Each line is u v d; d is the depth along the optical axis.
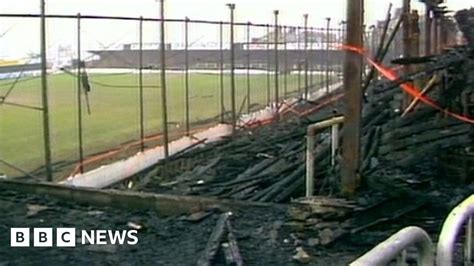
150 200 8.16
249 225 7.15
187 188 11.37
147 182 12.41
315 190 8.64
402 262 2.49
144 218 7.80
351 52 7.18
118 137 17.94
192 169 13.59
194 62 30.31
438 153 10.35
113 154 14.67
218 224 7.11
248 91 24.19
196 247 6.61
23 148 15.90
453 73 13.73
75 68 16.66
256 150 14.59
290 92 29.66
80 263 6.23
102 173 12.54
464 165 9.48
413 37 16.91
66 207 8.37
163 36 13.52
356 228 6.75
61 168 13.58
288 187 10.03
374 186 7.79
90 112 19.75
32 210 8.16
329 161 9.82
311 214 7.01
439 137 11.49
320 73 35.94
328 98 26.00
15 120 19.47
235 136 17.89
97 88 26.67
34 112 20.41
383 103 15.20
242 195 10.30
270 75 30.00
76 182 11.55
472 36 17.38
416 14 17.05
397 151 11.17
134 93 26.66
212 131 18.80
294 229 6.87
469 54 14.75
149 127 20.03
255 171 12.02
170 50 22.42
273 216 7.41
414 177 9.44
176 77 31.25
